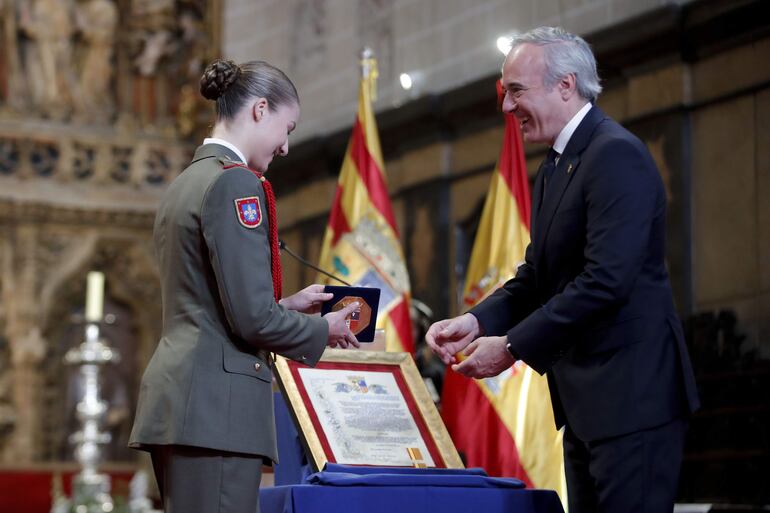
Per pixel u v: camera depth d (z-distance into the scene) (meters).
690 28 9.62
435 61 12.91
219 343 4.21
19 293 17.39
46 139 17.75
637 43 9.98
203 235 4.22
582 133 4.62
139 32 18.80
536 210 4.84
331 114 14.43
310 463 4.88
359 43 14.10
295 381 5.08
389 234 7.96
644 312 4.39
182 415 4.11
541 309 4.45
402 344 7.67
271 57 15.73
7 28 17.88
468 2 12.48
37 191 17.66
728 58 9.51
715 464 8.79
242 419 4.17
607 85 10.52
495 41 12.12
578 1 11.14
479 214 11.88
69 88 18.25
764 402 8.59
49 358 17.62
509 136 7.70
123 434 17.84
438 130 12.26
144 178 18.33
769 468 8.41
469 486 4.73
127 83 18.77
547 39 4.71
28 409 17.20
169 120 18.72
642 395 4.33
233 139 4.48
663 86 9.94
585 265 4.45
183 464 4.14
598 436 4.38
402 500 4.58
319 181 14.02
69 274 17.77
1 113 17.64
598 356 4.43
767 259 9.09
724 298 9.38
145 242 18.28
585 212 4.51
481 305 4.99
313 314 4.68
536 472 6.94
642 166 4.42
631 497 4.29
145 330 18.22
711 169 9.60
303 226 14.23
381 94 13.59
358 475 4.58
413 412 5.21
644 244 4.34
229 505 4.12
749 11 9.16
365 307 4.71
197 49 18.69
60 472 16.59
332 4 14.62
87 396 12.91
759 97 9.27
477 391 7.14
